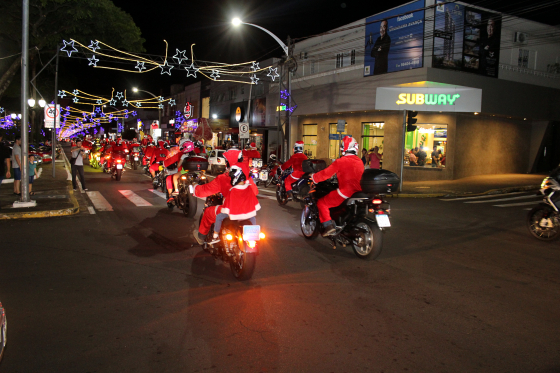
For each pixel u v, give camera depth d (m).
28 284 5.75
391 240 8.72
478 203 14.63
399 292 5.68
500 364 3.87
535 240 8.92
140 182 18.81
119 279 6.00
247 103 36.16
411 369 3.75
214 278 6.11
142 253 7.35
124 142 24.12
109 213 11.13
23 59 11.23
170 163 11.30
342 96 24.19
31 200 12.31
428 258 7.39
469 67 21.20
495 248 8.18
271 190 17.73
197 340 4.22
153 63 21.22
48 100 41.75
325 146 26.98
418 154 22.69
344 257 7.34
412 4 20.58
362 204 7.12
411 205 14.02
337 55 26.44
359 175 7.29
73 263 6.74
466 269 6.79
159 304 5.12
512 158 25.31
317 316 4.84
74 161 15.72
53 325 4.52
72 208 11.02
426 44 20.05
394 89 21.39
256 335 4.34
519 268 6.89
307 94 27.06
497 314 5.01
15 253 7.25
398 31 21.22
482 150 23.59
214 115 47.16
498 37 22.09
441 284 6.04
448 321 4.78
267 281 6.02
